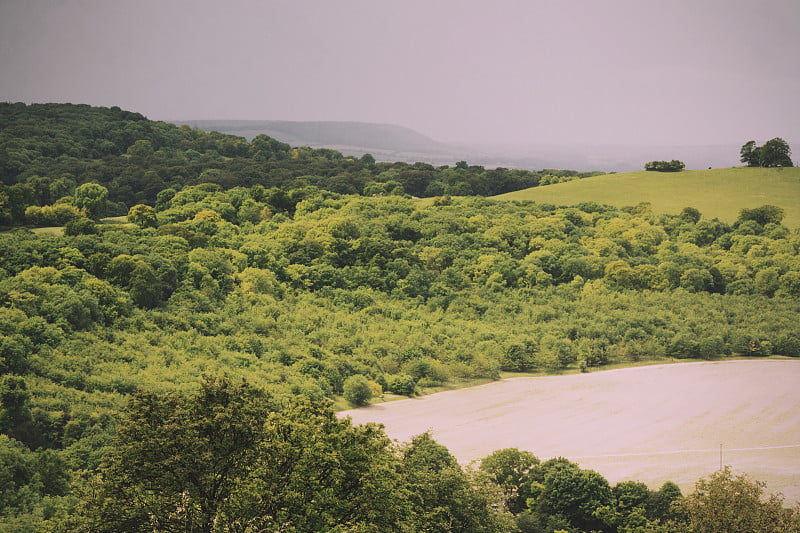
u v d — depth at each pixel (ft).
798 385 424.05
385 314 473.26
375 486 135.64
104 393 282.56
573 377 435.94
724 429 345.72
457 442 311.88
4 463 204.44
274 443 134.00
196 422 132.57
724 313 525.75
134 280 394.93
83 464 226.99
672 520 208.03
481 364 422.41
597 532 210.38
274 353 374.22
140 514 130.11
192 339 371.15
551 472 222.48
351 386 359.25
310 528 127.44
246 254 508.94
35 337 312.09
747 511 168.45
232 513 127.13
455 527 164.25
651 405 381.81
